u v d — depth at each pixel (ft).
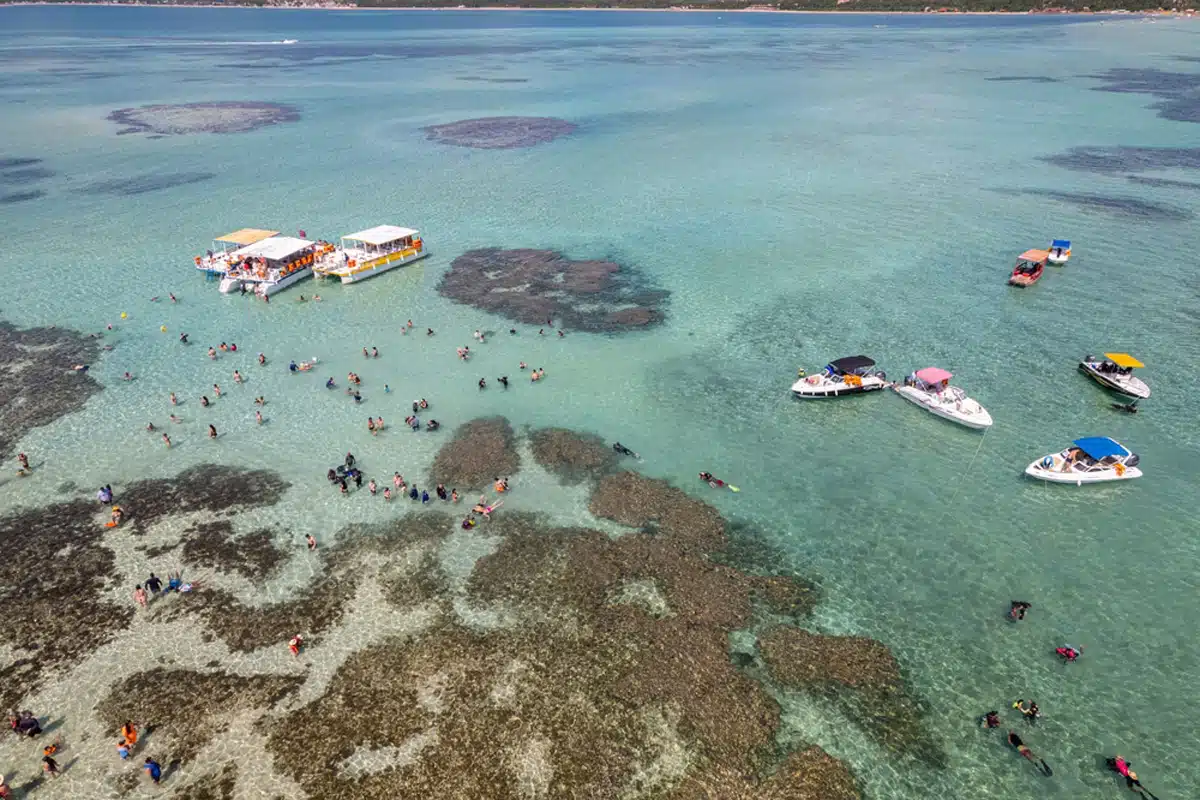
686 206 277.44
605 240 245.45
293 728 85.81
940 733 87.10
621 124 422.41
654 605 103.96
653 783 80.18
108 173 319.88
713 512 123.65
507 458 136.77
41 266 223.71
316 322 191.42
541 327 188.03
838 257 228.22
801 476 133.49
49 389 159.94
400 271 223.10
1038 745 85.87
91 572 110.01
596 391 160.15
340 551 114.32
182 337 182.50
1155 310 188.75
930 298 199.62
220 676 92.63
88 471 133.80
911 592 107.76
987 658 97.19
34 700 89.35
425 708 88.28
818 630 100.94
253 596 105.50
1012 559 114.21
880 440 143.74
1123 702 91.50
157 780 79.97
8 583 107.76
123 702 89.04
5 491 128.26
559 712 87.86
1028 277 202.18
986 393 156.87
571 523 120.57
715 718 87.45
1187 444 139.44
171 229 254.88
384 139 386.11
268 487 129.49
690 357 173.68
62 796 78.64
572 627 100.12
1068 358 168.66
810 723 87.56
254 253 212.43
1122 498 126.82
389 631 99.50
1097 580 110.22
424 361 172.35
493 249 238.89
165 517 122.01
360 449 140.05
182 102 475.72
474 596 105.40
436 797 78.54
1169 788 81.35
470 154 356.18
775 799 78.69
